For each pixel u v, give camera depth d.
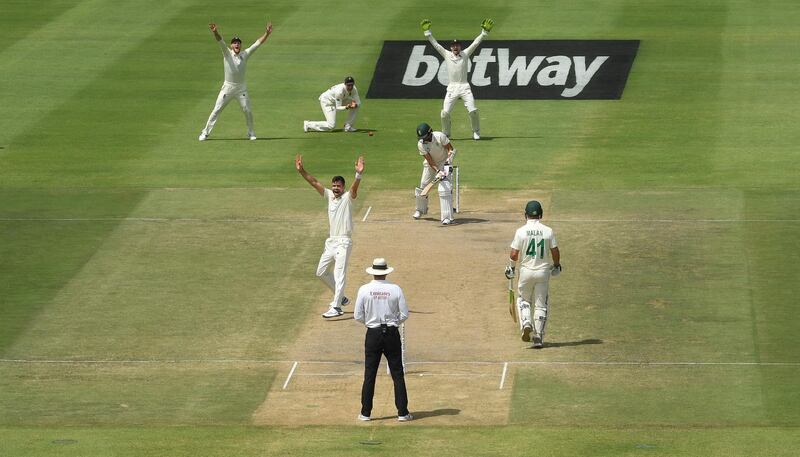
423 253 86.31
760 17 146.12
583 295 78.81
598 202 96.62
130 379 67.75
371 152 111.44
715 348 70.62
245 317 76.25
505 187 101.31
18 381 67.56
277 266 84.62
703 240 87.75
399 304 61.31
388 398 65.00
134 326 75.00
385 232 90.88
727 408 62.81
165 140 115.44
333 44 140.88
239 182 103.12
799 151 108.88
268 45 141.25
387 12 150.00
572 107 123.94
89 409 63.81
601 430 59.69
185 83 132.00
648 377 67.00
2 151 112.69
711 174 103.19
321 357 70.38
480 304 77.62
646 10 148.62
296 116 122.56
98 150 112.56
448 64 113.56
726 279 80.81
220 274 83.31
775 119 118.00
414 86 130.38
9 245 88.88
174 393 65.88
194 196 99.56
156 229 92.00
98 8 155.75
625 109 122.56
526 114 122.44
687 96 125.19
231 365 69.44
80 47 142.75
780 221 91.25
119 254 87.12
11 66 137.12
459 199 97.44
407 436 58.94
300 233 90.94
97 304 78.50
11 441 58.34
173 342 72.62
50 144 114.62
